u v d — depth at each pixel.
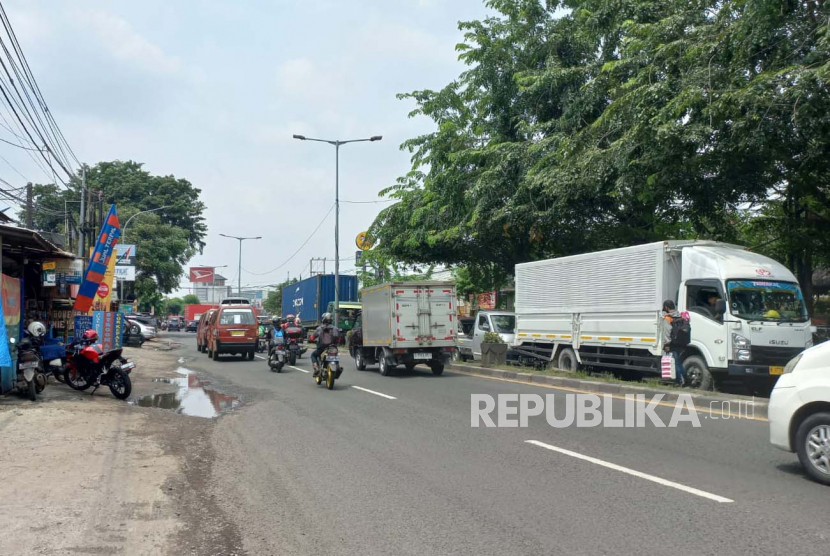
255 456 7.74
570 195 17.44
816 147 12.71
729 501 5.57
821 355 6.20
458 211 23.48
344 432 9.16
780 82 11.30
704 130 12.31
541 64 21.48
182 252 53.38
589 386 13.61
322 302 36.97
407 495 5.96
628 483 6.20
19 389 11.77
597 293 15.85
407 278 39.25
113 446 8.09
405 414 10.62
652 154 13.88
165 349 32.72
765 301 12.60
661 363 12.80
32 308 15.59
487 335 18.95
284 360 19.25
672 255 13.87
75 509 5.48
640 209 18.38
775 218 17.44
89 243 31.14
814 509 5.32
